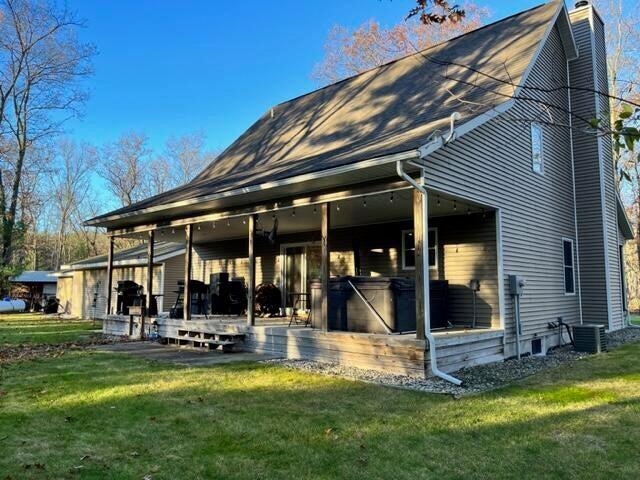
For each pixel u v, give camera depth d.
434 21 4.08
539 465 3.71
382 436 4.34
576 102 12.61
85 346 10.56
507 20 11.84
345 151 8.43
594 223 12.28
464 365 7.71
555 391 6.11
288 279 13.42
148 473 3.53
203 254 15.99
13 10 21.16
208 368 7.56
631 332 12.75
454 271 9.64
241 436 4.34
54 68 22.42
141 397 5.71
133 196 40.16
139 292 14.33
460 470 3.61
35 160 25.31
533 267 10.17
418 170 7.00
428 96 9.92
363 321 8.09
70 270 23.59
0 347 10.34
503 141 9.38
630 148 2.18
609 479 3.47
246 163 12.68
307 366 7.70
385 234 11.23
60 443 4.15
